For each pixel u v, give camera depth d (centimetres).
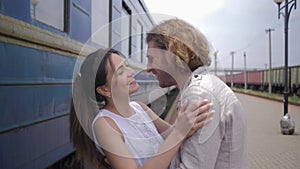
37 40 250
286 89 970
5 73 206
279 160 634
